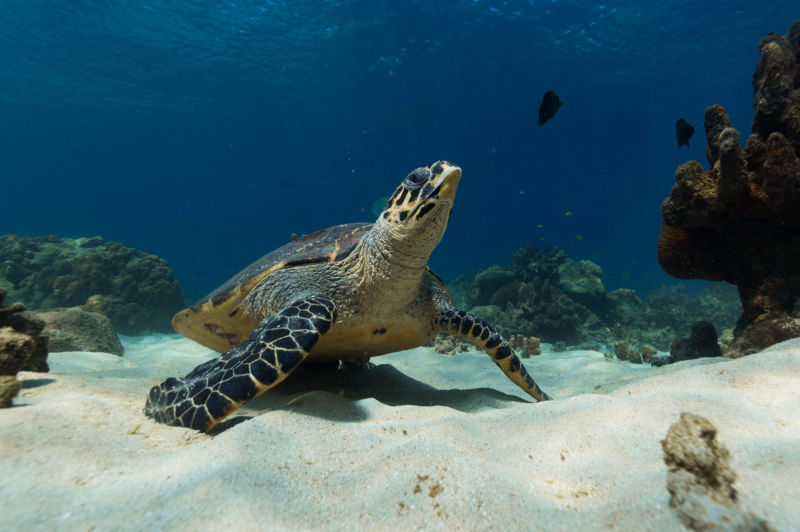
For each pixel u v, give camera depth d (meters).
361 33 7.69
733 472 0.27
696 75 9.73
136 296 2.43
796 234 0.85
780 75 0.88
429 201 0.66
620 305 3.06
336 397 0.64
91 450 0.39
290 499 0.33
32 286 2.35
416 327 0.84
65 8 6.44
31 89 9.62
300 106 11.68
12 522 0.27
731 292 3.53
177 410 0.52
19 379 0.61
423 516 0.30
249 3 6.70
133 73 8.77
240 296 0.85
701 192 0.92
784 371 0.48
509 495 0.32
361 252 0.77
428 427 0.49
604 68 9.22
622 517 0.27
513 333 2.44
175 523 0.27
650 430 0.41
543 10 6.93
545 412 0.51
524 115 12.48
